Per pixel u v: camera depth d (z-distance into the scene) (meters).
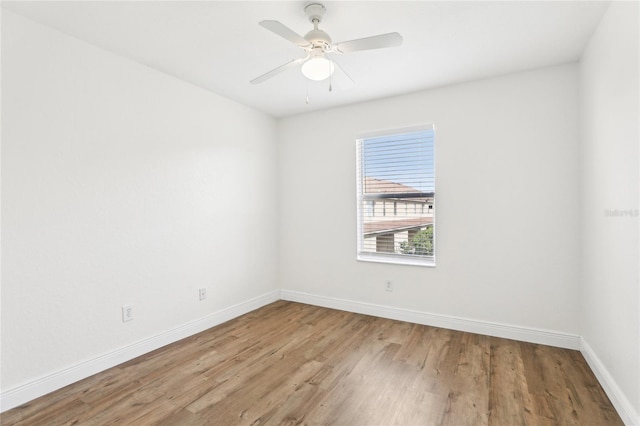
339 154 3.80
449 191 3.17
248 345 2.86
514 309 2.91
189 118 3.07
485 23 2.10
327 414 1.89
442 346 2.79
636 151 1.62
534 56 2.56
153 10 1.95
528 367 2.40
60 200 2.19
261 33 2.22
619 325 1.85
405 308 3.43
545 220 2.78
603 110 2.06
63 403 2.01
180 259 3.00
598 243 2.19
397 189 3.50
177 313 2.97
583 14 2.00
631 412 1.69
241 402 2.02
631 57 1.65
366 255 3.73
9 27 1.95
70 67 2.23
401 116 3.39
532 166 2.82
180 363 2.52
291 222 4.18
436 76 2.93
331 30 2.17
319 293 3.99
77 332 2.27
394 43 1.80
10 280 1.97
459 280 3.15
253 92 3.32
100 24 2.10
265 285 4.04
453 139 3.14
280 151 4.24
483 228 3.03
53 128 2.15
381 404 1.98
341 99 3.53
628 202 1.72
